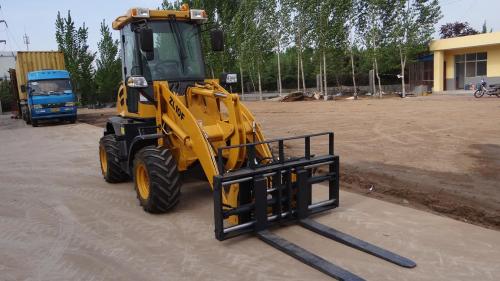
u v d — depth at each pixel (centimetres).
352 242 506
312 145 1173
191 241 543
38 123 2388
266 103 3077
